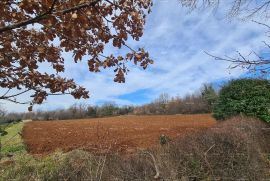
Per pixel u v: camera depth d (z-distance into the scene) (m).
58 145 17.58
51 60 6.36
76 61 6.05
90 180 7.40
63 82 6.41
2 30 4.88
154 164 7.90
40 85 6.34
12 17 5.50
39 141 18.69
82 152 9.16
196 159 8.72
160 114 47.06
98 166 7.41
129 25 5.54
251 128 11.96
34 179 7.84
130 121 32.88
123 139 18.20
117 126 27.25
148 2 5.46
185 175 8.41
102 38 5.63
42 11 5.00
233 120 14.18
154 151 8.88
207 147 9.22
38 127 27.69
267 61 5.84
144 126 26.33
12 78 6.29
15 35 6.03
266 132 12.30
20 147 14.90
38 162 9.02
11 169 8.21
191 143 9.36
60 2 5.07
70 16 5.07
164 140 11.84
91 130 24.70
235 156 9.05
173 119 32.84
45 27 5.54
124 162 8.19
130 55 5.77
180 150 8.90
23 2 4.89
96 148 10.18
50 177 7.87
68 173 7.88
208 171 8.57
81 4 4.98
